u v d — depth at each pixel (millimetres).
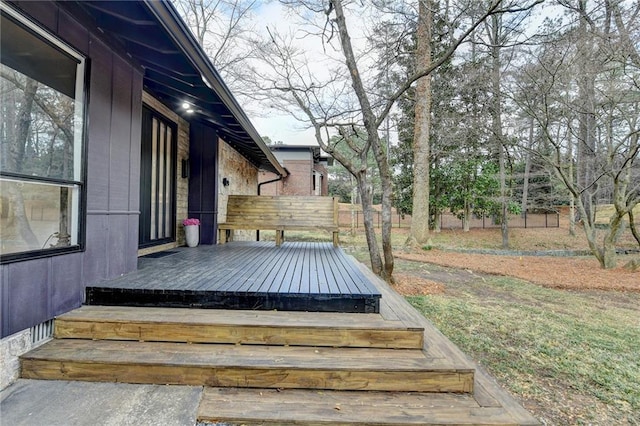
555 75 7047
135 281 2941
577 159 9953
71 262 2531
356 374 2109
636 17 6355
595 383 2701
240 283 3025
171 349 2295
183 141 5777
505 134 10836
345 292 2801
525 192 14742
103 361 2094
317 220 6707
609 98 7008
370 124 5395
